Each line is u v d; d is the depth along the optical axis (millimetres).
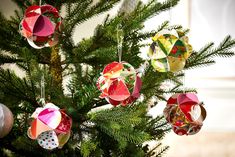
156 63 929
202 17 2686
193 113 954
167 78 1057
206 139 2467
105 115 929
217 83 2689
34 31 869
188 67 1069
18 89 929
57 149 970
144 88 1011
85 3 1073
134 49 1073
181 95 969
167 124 1126
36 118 851
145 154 1078
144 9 1062
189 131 979
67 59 1079
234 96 2672
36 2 1036
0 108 842
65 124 859
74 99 993
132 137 905
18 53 1012
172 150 2318
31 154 959
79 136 987
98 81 893
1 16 1069
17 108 965
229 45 1076
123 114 931
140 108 1014
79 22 1070
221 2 2684
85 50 1005
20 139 894
